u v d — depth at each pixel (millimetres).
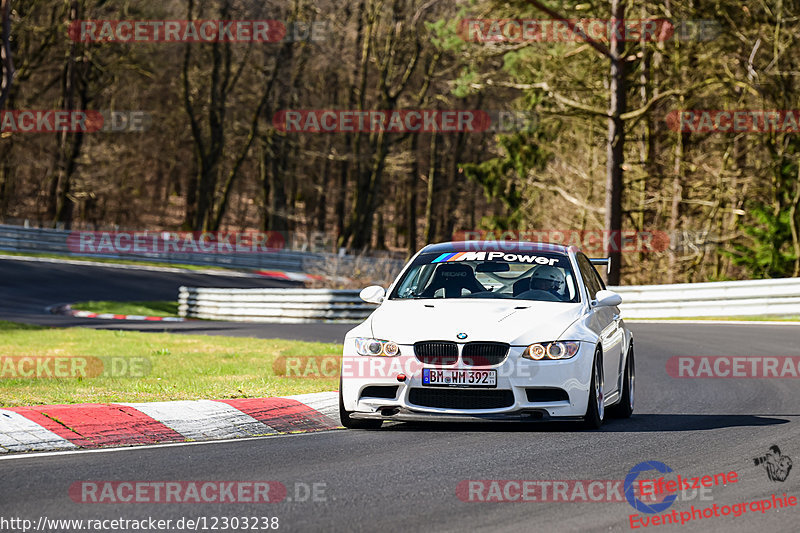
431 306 31891
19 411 29578
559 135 162125
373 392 30438
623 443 28109
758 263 130625
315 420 33719
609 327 33875
